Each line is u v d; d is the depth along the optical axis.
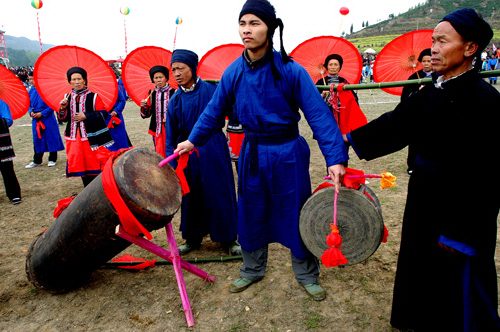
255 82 2.57
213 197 3.56
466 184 1.97
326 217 2.63
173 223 4.65
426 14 157.50
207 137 2.95
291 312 2.91
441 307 2.17
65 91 5.25
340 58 5.07
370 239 2.58
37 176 7.00
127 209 2.53
